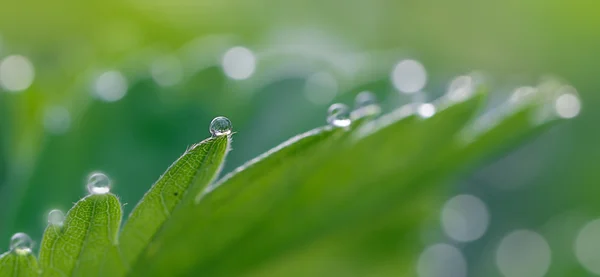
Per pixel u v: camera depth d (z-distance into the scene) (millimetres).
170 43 218
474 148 149
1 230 159
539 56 263
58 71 179
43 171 161
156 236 129
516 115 151
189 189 127
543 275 211
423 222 165
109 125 165
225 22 227
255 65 173
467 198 218
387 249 162
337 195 144
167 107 167
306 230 145
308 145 128
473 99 143
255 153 167
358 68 176
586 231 214
